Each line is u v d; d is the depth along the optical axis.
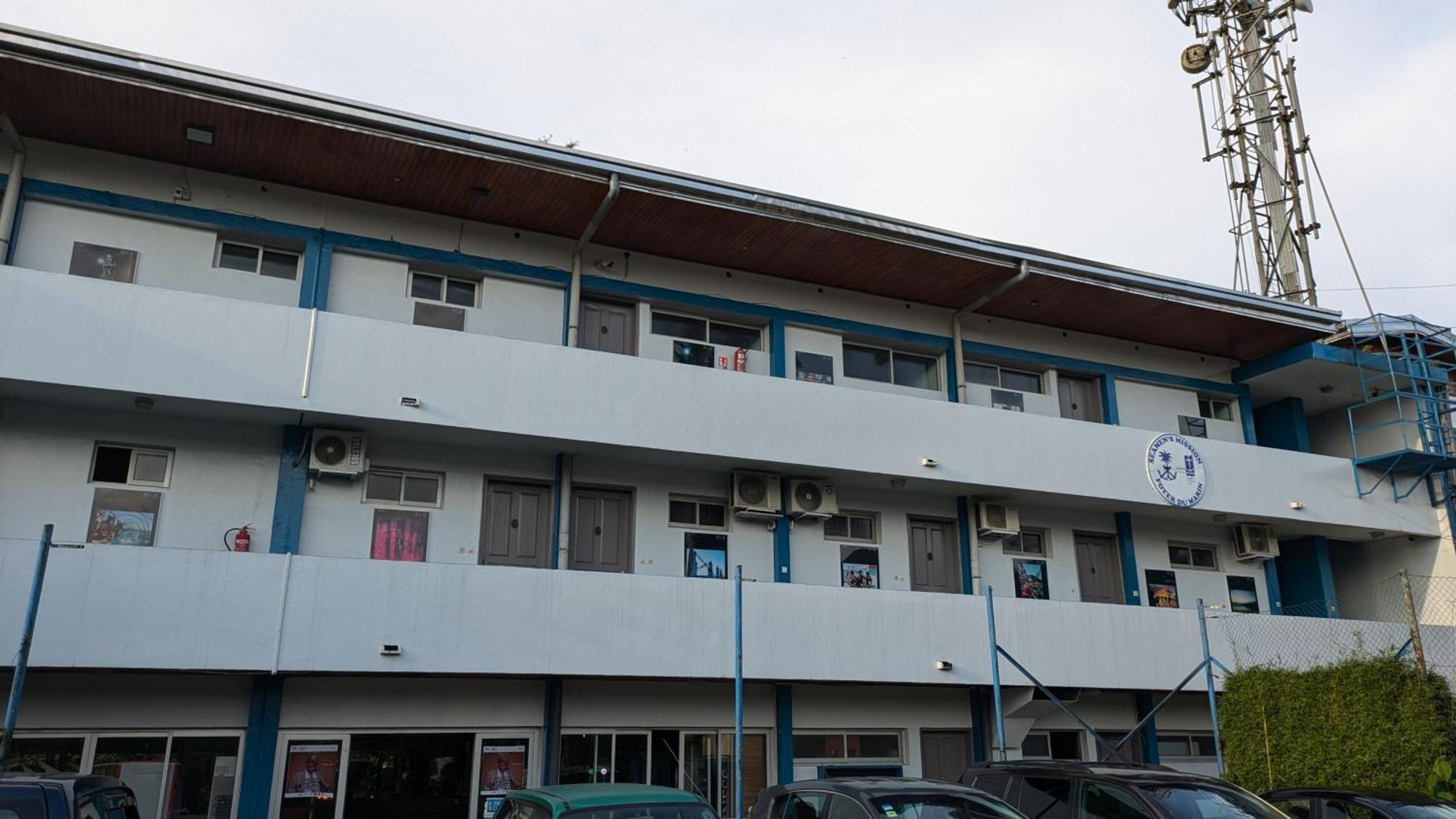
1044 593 18.73
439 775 13.96
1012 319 19.72
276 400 13.16
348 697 13.60
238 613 12.28
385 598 12.99
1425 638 18.66
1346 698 12.56
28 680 12.23
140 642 11.79
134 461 13.56
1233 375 21.92
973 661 16.19
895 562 17.66
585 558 15.71
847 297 18.39
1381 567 22.20
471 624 13.33
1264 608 20.66
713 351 17.38
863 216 16.17
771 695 16.11
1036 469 17.69
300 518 13.92
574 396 14.76
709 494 16.61
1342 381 21.95
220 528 13.66
